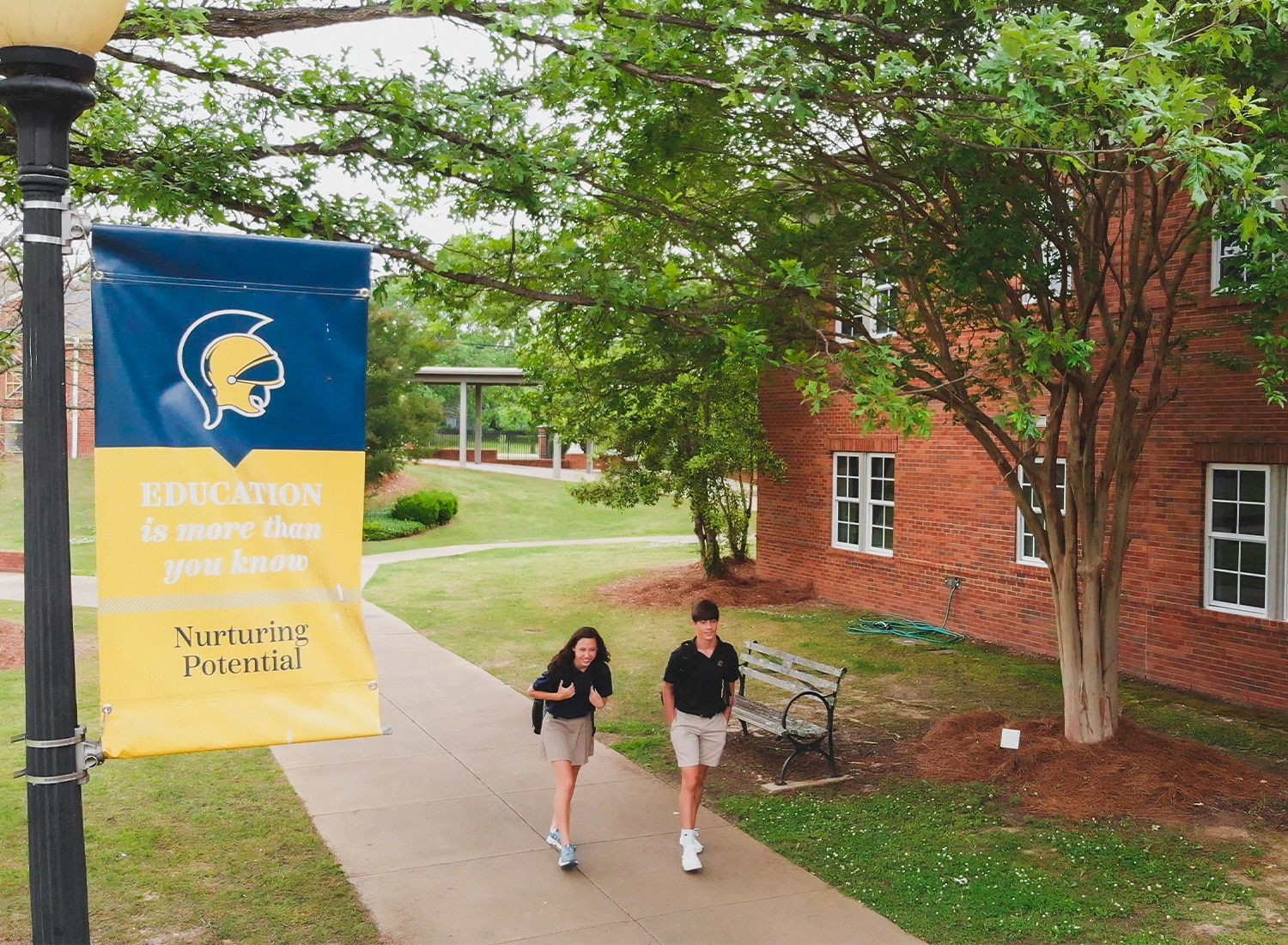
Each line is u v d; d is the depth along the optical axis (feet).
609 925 19.77
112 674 12.70
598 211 31.68
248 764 29.78
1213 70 23.16
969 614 49.70
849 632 50.83
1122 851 23.47
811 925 19.88
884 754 31.07
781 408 63.21
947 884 21.75
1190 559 38.99
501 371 143.74
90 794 26.96
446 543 99.60
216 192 24.17
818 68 23.03
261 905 20.56
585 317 29.73
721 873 22.33
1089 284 29.89
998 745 30.04
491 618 55.77
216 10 22.58
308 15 22.89
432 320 31.86
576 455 154.92
